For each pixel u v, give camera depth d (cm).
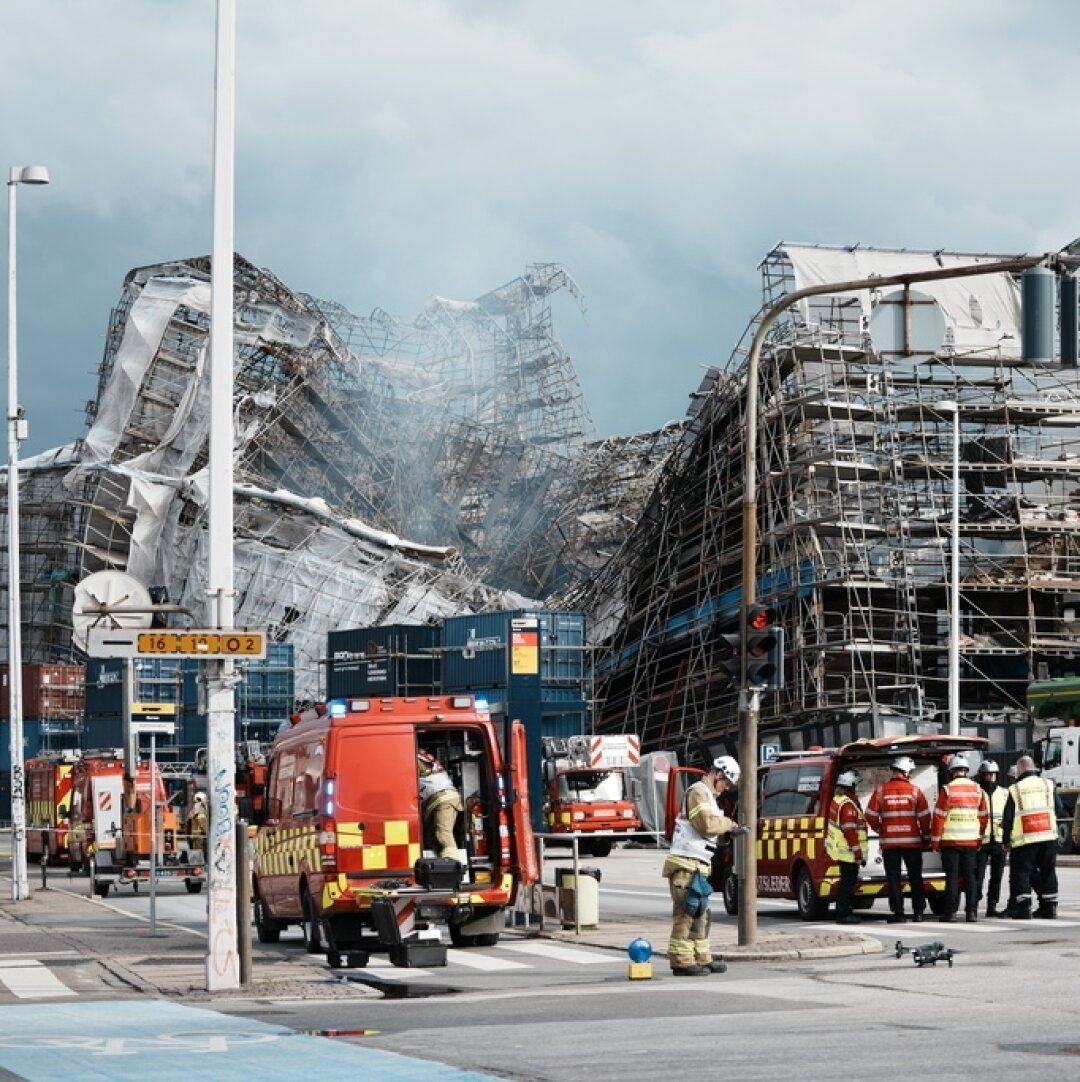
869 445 8681
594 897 2878
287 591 12625
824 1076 1151
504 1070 1230
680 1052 1312
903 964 2128
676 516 10450
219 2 2061
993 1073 1151
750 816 2434
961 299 9681
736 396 9400
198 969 2292
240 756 6481
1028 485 9112
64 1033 1575
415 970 2292
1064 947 2308
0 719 11531
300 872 2577
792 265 9631
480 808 2578
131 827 4616
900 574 8319
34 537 15412
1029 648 8294
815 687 8300
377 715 2478
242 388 13925
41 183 4731
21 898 4369
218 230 2048
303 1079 1207
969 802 2836
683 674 9744
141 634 1984
